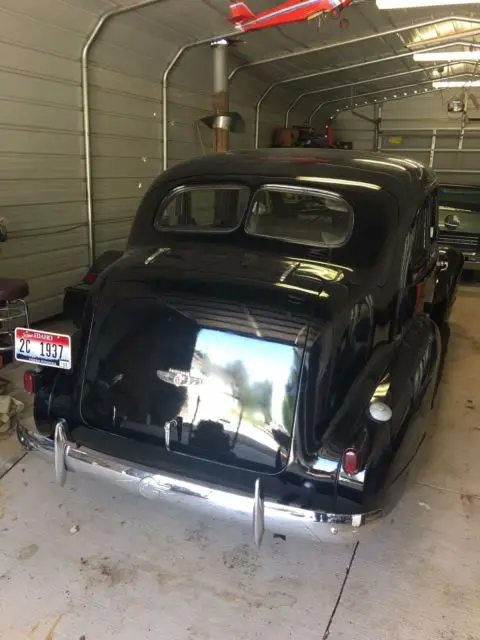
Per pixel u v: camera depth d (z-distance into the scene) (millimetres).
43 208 5355
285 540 2473
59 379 2338
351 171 2658
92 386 2256
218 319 2090
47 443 2332
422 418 2316
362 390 2180
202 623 2012
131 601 2100
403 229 2545
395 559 2373
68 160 5598
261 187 2631
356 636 1970
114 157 6340
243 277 2205
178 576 2236
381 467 1961
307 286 2141
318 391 2002
